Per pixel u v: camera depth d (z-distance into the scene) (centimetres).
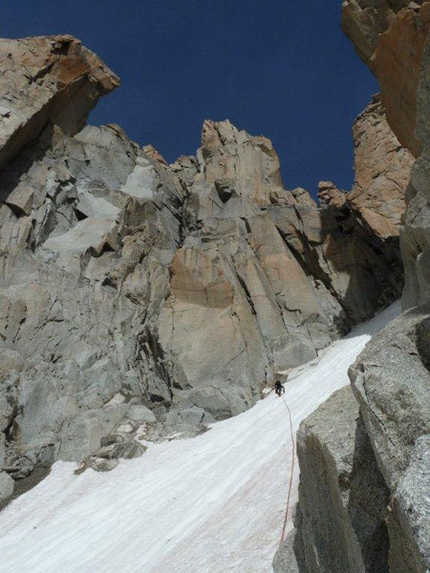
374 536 547
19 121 3812
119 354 3306
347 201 4078
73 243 3878
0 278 3256
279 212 4319
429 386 554
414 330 661
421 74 680
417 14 2034
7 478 2289
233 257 3853
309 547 746
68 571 1496
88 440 2580
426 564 372
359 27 2667
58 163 4362
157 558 1314
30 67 4238
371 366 620
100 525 1816
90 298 3562
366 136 4334
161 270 4112
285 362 3256
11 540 1914
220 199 5000
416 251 2022
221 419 2770
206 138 6138
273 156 5684
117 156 5109
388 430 523
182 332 3241
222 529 1292
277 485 1389
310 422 739
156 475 2172
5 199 3675
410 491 419
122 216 4331
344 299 3794
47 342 3091
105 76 4888
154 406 2995
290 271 3850
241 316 3291
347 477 599
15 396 2641
